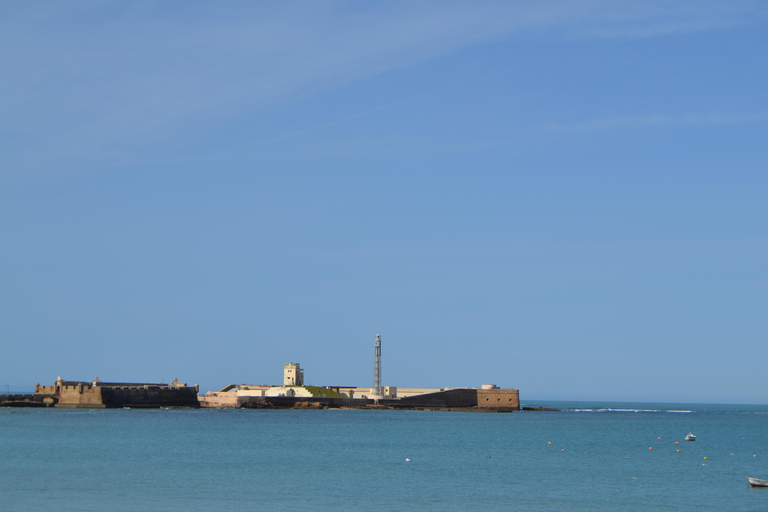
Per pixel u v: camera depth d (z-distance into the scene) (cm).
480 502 7819
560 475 9856
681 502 7969
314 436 15200
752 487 8981
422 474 9725
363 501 7750
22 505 7212
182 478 8944
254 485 8569
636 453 13038
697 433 19512
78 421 17550
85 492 7906
